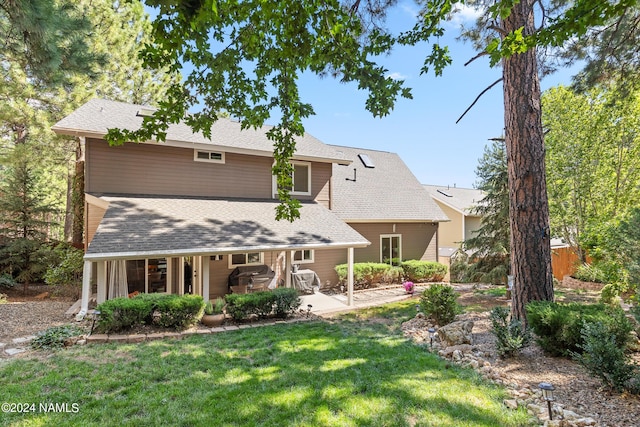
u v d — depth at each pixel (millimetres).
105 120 10484
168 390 4277
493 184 11828
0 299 10359
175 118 4180
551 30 2883
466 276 12586
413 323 8078
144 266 10555
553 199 13156
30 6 5613
